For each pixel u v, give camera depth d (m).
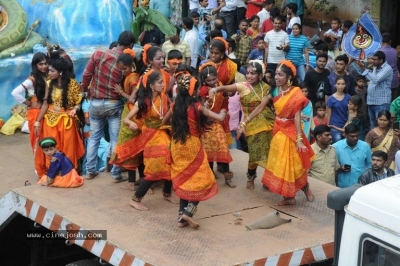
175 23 15.86
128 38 8.47
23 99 9.30
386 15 14.84
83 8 13.16
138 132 7.53
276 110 7.34
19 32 12.40
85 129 10.48
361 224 4.46
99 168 9.77
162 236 6.48
